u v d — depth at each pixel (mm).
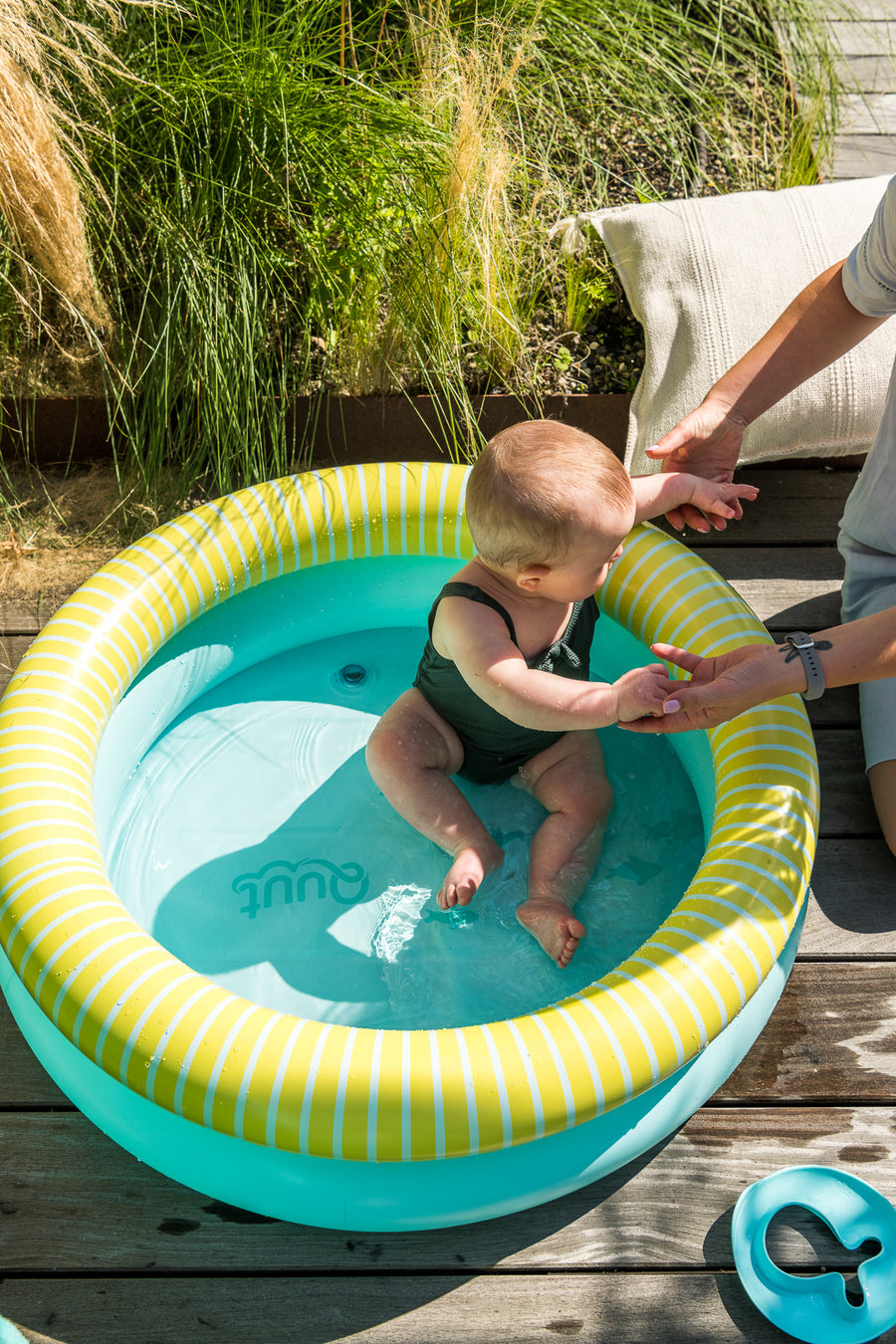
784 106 3061
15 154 2115
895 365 1937
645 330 2465
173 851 1886
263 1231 1524
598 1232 1527
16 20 2160
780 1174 1552
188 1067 1314
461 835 1769
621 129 2979
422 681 1837
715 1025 1400
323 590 2158
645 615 1979
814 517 2543
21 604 2357
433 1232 1520
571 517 1528
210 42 2574
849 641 1508
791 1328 1421
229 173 2516
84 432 2611
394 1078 1296
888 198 1693
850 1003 1780
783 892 1516
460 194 2420
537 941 1769
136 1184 1567
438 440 2635
